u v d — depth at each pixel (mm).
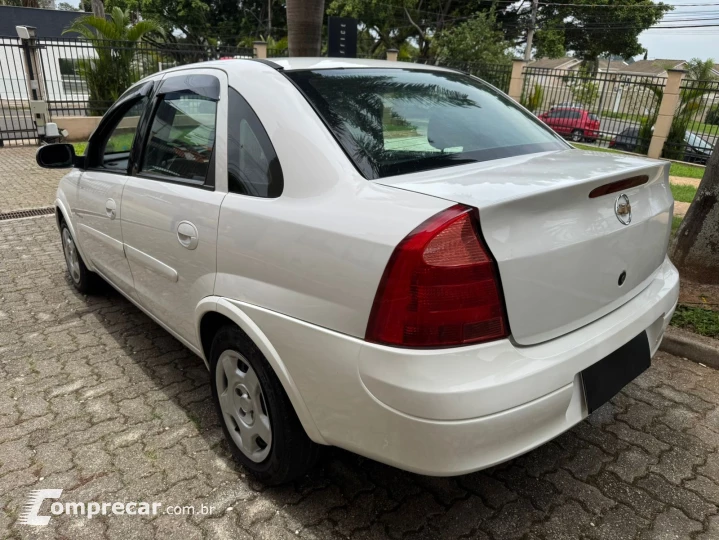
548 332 1766
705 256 4004
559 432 1768
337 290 1710
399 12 27688
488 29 23734
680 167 12055
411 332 1569
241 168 2172
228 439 2408
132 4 30359
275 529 2074
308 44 6957
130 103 3207
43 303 4168
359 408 1689
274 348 1938
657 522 2111
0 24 27359
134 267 2996
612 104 15156
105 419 2752
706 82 13070
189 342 2621
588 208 1835
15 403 2885
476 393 1548
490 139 2334
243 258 2049
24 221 6441
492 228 1585
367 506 2188
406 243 1562
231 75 2381
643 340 2146
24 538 2043
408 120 2221
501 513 2154
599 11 31328
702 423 2717
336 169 1882
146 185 2754
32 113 12625
